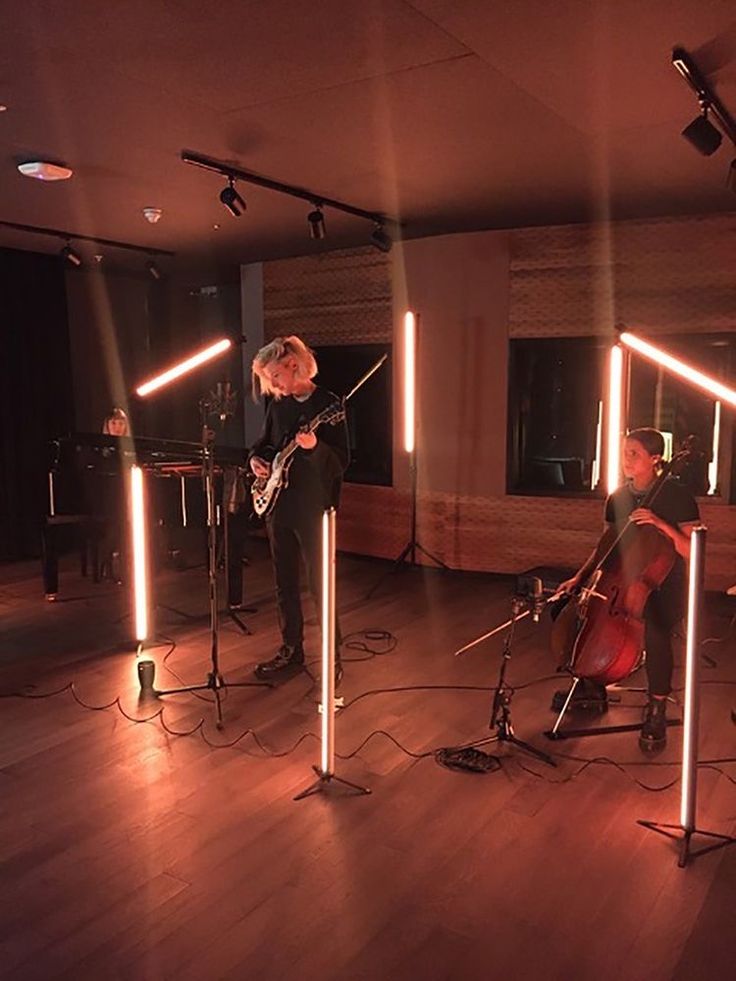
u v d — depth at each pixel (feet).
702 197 15.28
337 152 12.42
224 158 12.73
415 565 20.36
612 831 8.12
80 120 10.94
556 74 9.32
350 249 20.66
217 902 6.99
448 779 9.21
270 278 22.56
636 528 9.68
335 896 7.08
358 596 17.61
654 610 9.74
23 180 14.07
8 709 11.25
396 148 12.19
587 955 6.32
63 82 9.54
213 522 11.34
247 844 7.89
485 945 6.45
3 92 9.87
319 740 10.23
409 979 6.08
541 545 18.80
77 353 23.99
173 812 8.48
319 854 7.72
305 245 20.27
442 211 16.48
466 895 7.09
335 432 11.49
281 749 9.96
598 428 18.76
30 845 7.86
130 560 17.90
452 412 19.38
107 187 14.61
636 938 6.52
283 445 11.58
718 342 16.90
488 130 11.32
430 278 19.30
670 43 8.47
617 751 9.93
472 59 8.89
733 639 14.47
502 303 18.56
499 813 8.47
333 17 7.86
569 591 10.02
